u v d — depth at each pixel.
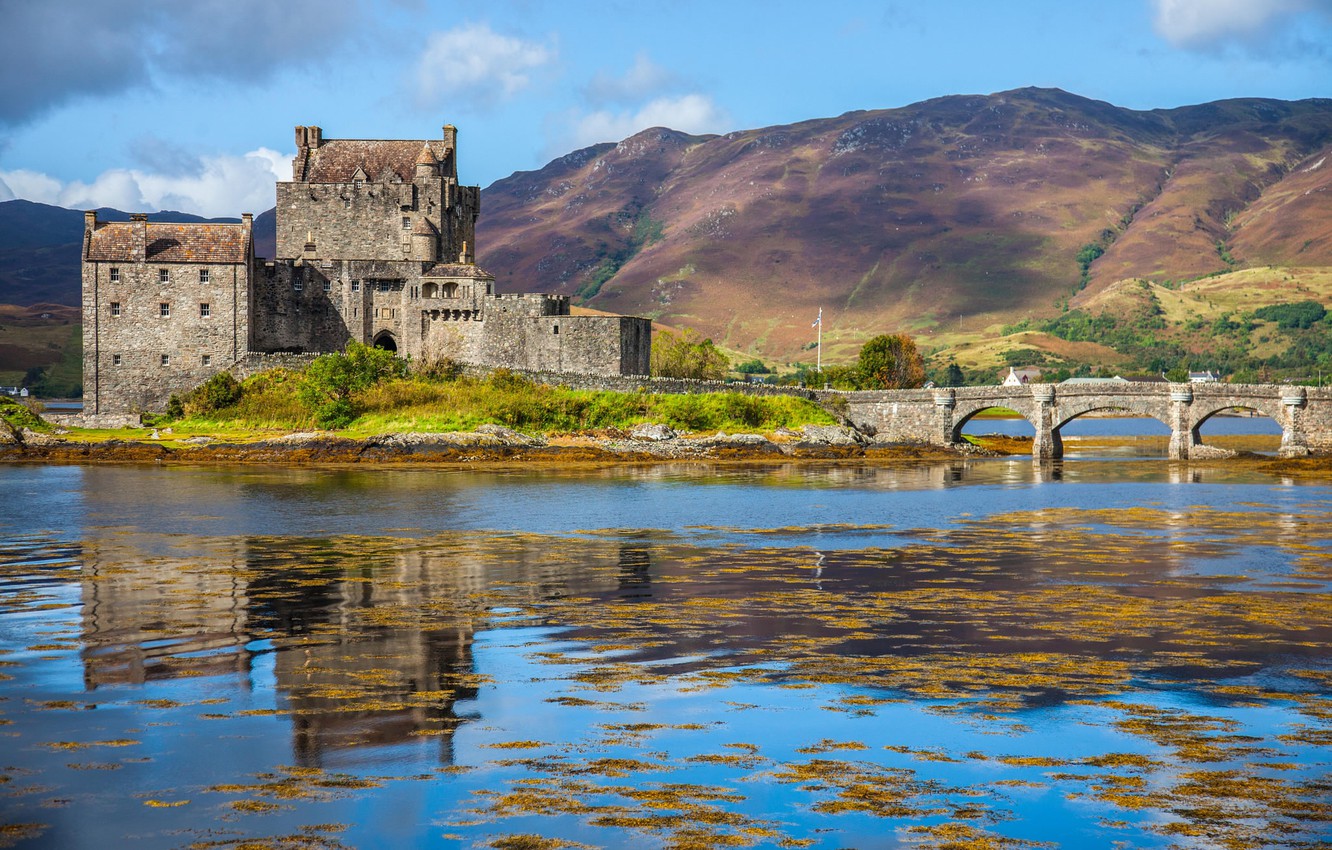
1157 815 28.03
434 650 43.25
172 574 60.28
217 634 45.84
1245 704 36.47
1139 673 40.16
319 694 37.19
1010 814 28.09
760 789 29.47
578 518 85.06
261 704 36.12
